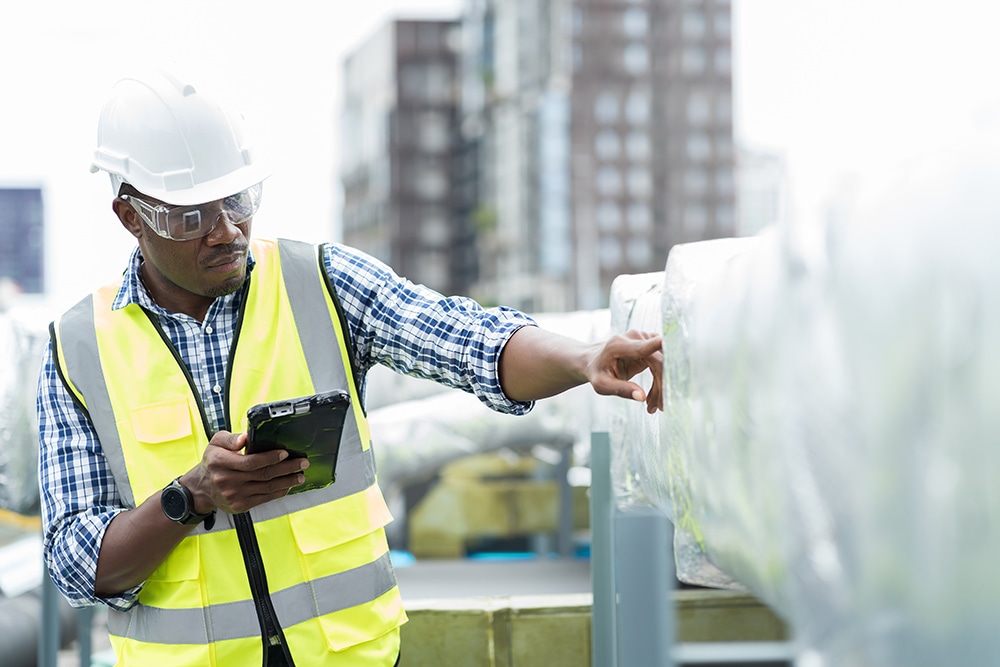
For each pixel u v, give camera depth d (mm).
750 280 1000
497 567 3891
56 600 3160
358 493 2068
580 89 57719
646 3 57750
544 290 58469
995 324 604
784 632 2824
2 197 22359
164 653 1988
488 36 62031
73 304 2125
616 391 1626
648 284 1862
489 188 62188
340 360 2078
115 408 2018
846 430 746
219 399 2039
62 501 1988
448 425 4289
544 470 6160
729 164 56281
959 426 625
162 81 2074
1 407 3621
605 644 2125
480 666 3035
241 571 1983
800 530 836
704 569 1406
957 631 636
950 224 638
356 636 2012
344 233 65375
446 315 2037
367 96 64812
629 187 58219
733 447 1076
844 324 747
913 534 667
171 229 1943
